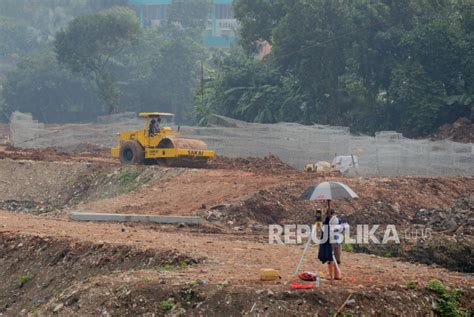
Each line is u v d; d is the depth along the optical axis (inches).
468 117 2972.4
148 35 5605.3
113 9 6200.8
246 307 839.1
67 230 1330.0
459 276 1029.8
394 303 860.0
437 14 3233.3
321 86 3228.3
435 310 882.8
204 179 1861.5
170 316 852.6
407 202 1669.5
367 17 3159.5
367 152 2214.6
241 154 2474.2
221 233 1437.0
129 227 1443.2
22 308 1104.8
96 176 2076.8
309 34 3191.4
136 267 1074.7
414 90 2987.2
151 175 1982.0
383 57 3206.2
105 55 4771.2
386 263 1128.8
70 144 3056.1
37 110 5487.2
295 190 1676.9
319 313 828.0
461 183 1872.5
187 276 933.8
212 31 7263.8
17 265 1209.4
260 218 1569.9
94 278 970.1
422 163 2133.4
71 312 902.4
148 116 2178.9
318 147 2301.9
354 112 3198.8
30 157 2399.1
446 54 2994.6
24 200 2058.3
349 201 1624.0
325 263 1022.4
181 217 1523.1
